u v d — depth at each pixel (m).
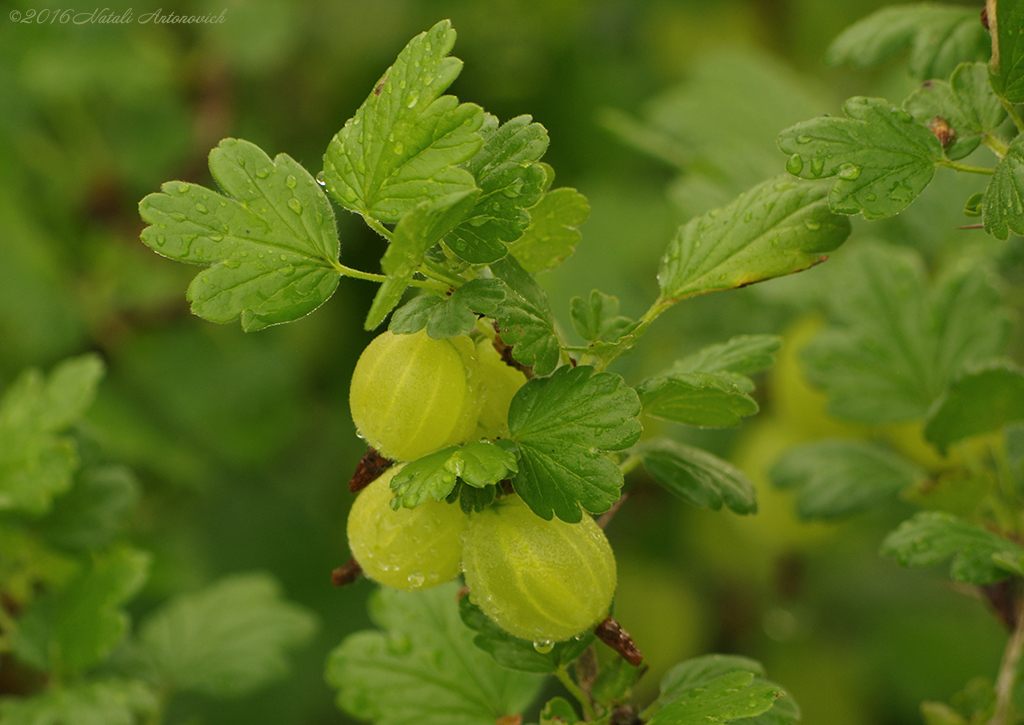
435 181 0.44
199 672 0.56
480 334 0.46
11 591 0.54
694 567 0.78
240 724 0.77
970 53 0.51
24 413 0.54
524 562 0.45
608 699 0.46
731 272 0.46
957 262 0.54
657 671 0.76
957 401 0.50
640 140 0.68
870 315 0.54
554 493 0.44
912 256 0.55
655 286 0.78
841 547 0.75
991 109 0.46
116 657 0.56
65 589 0.54
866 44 0.52
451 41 0.45
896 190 0.45
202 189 0.45
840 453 0.54
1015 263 0.54
